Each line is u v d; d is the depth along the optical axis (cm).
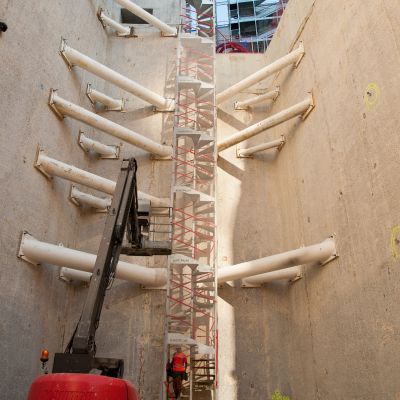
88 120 1345
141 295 1392
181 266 1384
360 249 949
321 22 1285
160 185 1566
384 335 829
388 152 866
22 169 1073
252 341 1355
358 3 1052
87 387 500
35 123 1156
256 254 1498
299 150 1389
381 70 922
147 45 1845
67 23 1417
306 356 1217
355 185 993
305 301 1249
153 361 1305
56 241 1271
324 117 1208
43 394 497
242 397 1287
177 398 1139
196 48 1791
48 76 1253
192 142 1619
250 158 1662
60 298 1288
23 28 1116
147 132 1666
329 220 1122
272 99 1725
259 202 1585
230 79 1861
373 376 857
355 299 951
